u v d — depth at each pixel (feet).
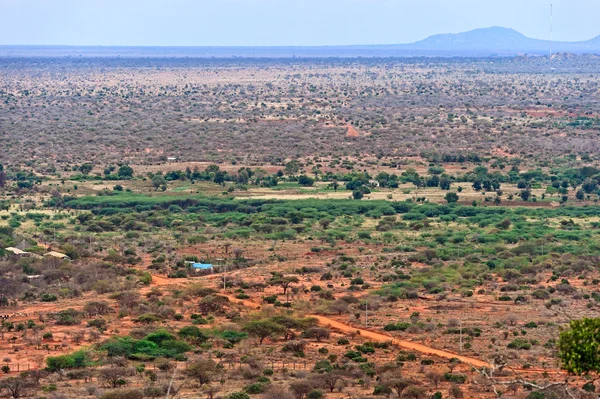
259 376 597.93
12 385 549.95
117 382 576.20
